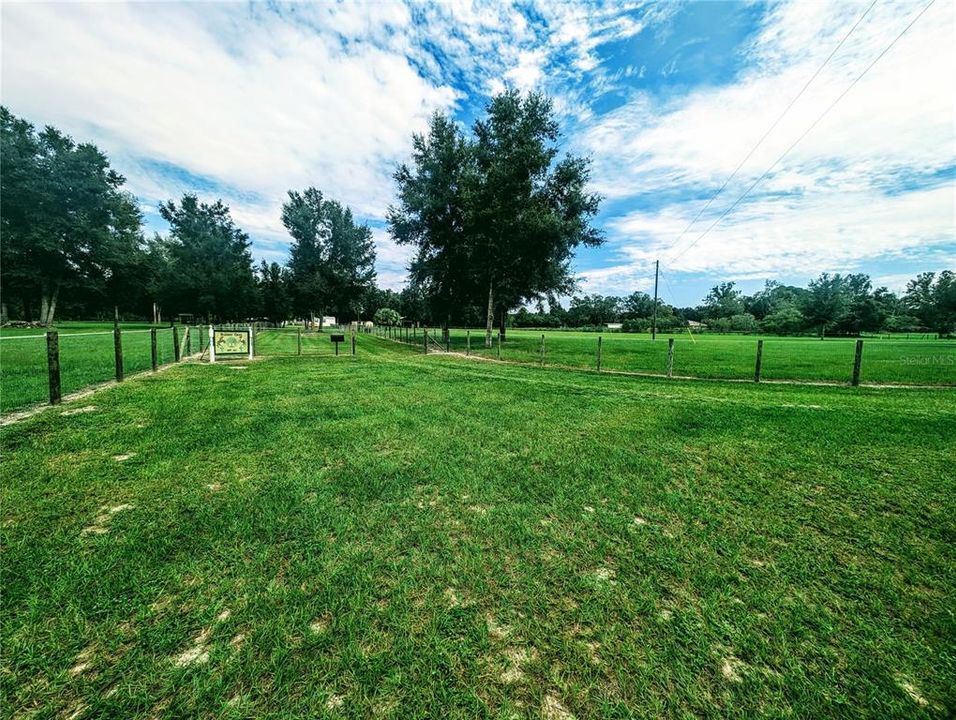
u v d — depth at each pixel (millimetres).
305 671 1923
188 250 72438
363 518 3406
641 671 1960
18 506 3506
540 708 1770
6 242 45750
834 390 10648
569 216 26781
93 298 60188
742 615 2338
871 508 3670
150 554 2834
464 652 2037
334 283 70562
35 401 7406
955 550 3021
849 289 73938
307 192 69500
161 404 7414
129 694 1795
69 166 48906
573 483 4176
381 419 6637
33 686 1823
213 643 2076
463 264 29422
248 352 17328
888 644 2133
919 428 6160
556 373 14367
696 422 6562
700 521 3436
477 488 4027
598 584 2594
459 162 27547
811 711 1771
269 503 3637
